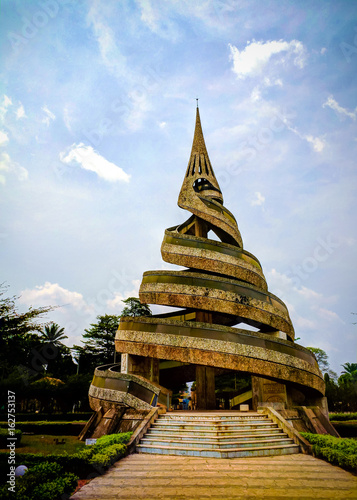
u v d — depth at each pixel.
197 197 27.44
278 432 16.33
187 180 29.27
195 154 30.50
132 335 21.20
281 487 9.56
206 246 24.33
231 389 49.94
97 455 11.74
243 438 15.17
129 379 18.53
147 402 18.70
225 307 21.86
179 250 24.30
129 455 13.91
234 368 19.16
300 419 19.98
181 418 17.39
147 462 12.66
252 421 17.27
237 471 11.36
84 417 37.91
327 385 52.56
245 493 9.04
